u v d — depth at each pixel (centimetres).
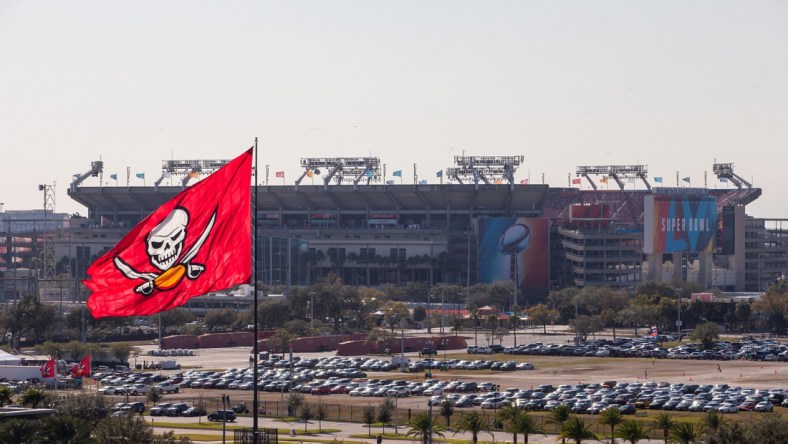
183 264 8144
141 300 8144
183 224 8131
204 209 8169
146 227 8069
